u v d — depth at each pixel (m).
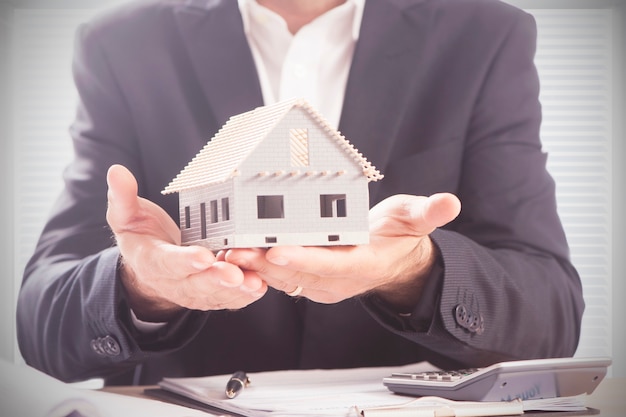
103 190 1.71
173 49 1.78
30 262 1.62
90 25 1.81
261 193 0.95
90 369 1.37
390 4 1.78
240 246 0.94
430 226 0.99
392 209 1.04
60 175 2.95
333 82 1.81
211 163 1.05
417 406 0.93
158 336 1.17
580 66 2.92
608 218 2.91
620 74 2.90
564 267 1.68
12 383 1.06
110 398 1.04
